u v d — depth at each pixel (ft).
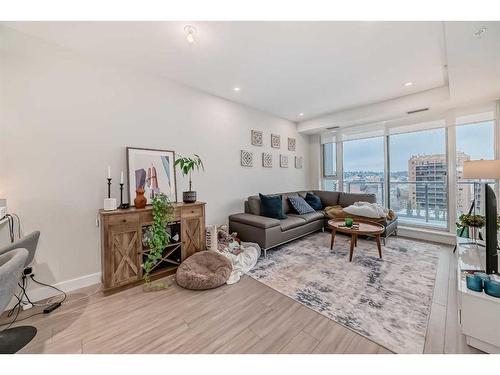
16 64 6.45
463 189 11.75
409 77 9.78
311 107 13.93
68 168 7.31
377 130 14.89
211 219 11.74
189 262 8.32
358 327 5.37
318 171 18.38
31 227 6.66
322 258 9.93
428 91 11.18
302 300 6.61
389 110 12.55
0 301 3.69
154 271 8.18
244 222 11.19
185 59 8.16
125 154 8.59
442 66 8.80
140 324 5.57
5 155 6.29
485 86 9.02
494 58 6.87
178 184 10.26
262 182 14.67
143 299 6.76
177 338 5.05
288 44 7.25
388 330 5.25
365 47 7.47
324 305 6.33
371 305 6.30
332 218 13.97
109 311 6.13
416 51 7.72
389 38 6.96
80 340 5.00
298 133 17.79
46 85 6.92
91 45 7.21
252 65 8.65
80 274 7.52
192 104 10.80
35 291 6.67
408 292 6.97
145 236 8.12
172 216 8.30
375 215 11.96
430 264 9.14
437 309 6.06
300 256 10.21
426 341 4.87
